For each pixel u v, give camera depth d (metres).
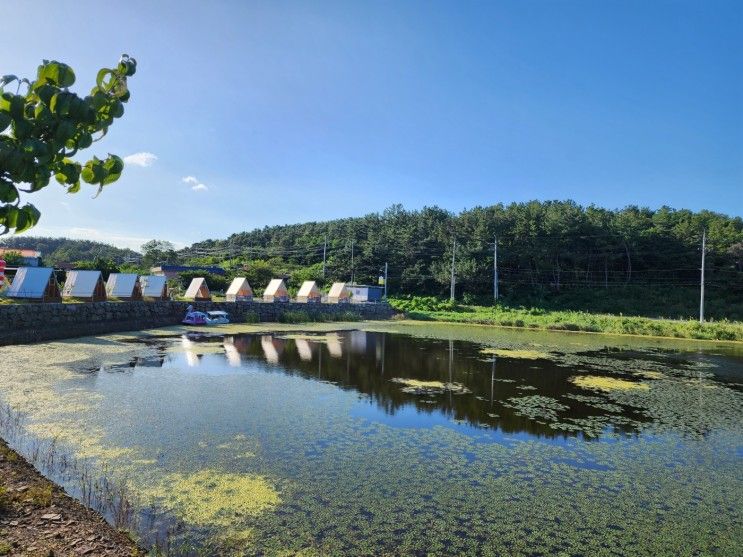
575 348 26.58
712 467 8.80
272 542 5.69
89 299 26.41
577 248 61.22
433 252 64.56
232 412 11.05
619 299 55.00
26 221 2.02
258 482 7.34
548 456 9.16
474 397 13.87
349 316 43.34
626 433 10.80
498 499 7.18
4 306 19.00
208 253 88.56
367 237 72.56
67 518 5.60
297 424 10.40
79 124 2.05
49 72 1.94
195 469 7.70
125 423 9.82
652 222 65.38
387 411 11.92
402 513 6.59
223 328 30.48
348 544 5.73
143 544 5.46
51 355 17.12
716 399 14.38
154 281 34.41
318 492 7.12
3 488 6.02
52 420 9.77
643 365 20.81
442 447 9.38
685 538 6.20
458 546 5.81
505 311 50.16
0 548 4.62
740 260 55.06
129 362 16.66
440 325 40.72
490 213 66.88
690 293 54.84
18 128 1.88
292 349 22.16
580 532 6.28
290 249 82.19
